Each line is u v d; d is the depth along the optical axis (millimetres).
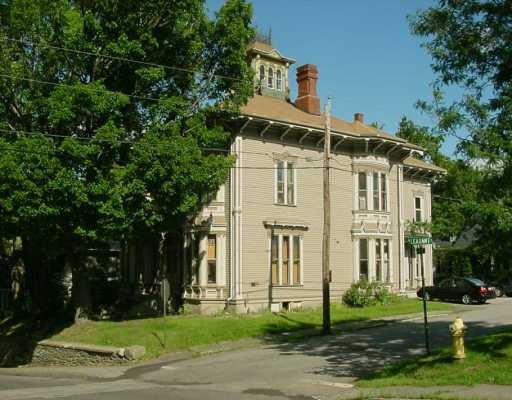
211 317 27688
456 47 13914
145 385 16359
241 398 13594
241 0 25688
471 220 13094
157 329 24469
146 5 23625
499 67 13750
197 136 24891
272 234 30656
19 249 36125
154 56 24828
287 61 38219
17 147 21406
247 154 30094
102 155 23438
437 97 13992
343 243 33781
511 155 12297
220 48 26094
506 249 12867
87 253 27438
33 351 25578
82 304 27406
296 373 16844
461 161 12867
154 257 34344
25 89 23203
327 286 24750
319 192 32969
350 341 22359
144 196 23641
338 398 12883
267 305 30219
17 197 21047
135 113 24781
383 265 34781
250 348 22125
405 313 30484
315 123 32812
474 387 12297
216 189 25625
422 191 41531
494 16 13648
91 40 23391
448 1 14117
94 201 22188
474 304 35562
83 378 18797
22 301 35688
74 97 21750
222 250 29875
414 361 15633
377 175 35094
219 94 26500
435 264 46344
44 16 22812
